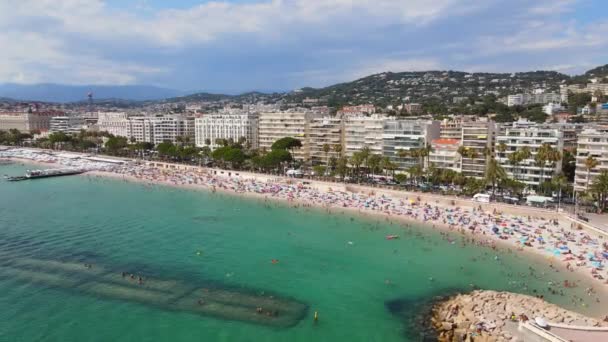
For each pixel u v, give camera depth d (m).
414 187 197.25
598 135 162.50
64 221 154.50
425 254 121.62
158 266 111.19
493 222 147.00
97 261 113.69
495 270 108.62
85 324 82.00
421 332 79.81
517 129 195.25
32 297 92.38
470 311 84.31
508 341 72.06
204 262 114.81
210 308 88.94
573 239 126.31
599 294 92.88
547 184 173.12
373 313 87.56
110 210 173.12
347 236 139.25
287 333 79.88
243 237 138.12
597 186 146.88
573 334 67.88
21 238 132.38
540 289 96.44
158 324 82.38
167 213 169.12
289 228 148.75
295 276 106.19
